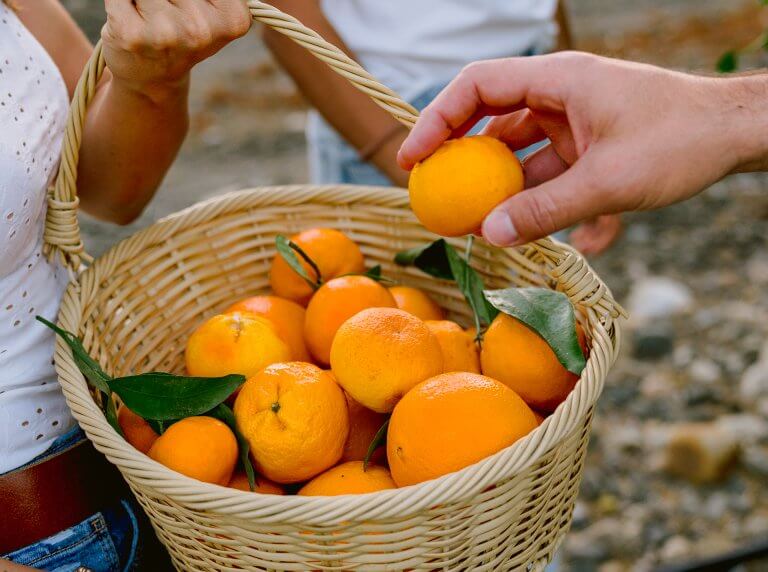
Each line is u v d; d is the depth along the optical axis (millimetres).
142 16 629
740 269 1734
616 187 611
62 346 683
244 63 2852
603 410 1412
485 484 580
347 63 661
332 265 804
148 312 781
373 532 585
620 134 611
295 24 657
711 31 2885
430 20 910
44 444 683
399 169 906
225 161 2264
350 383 682
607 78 617
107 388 670
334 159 1021
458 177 646
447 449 625
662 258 1785
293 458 661
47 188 708
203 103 2592
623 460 1323
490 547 617
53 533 674
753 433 1323
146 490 616
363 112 900
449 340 733
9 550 666
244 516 580
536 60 636
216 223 816
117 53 652
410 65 926
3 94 668
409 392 654
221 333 727
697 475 1276
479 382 647
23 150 668
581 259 698
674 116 609
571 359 663
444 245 782
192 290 813
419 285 855
